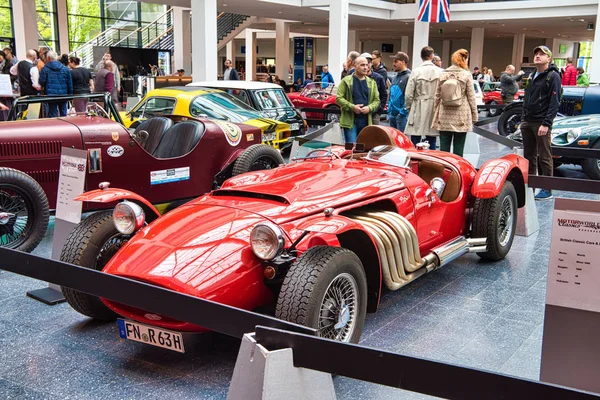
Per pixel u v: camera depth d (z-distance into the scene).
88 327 3.61
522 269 4.71
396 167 4.23
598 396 1.70
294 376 2.10
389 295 4.13
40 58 11.23
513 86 15.89
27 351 3.27
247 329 2.30
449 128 6.95
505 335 3.49
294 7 21.22
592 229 2.25
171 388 2.88
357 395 2.83
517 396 1.80
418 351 3.27
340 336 3.00
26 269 2.96
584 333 2.32
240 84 10.12
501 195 4.69
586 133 7.92
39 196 4.80
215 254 2.94
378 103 7.51
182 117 6.54
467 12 24.67
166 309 2.52
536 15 23.12
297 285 2.75
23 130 4.97
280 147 9.16
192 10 16.23
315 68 39.41
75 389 2.87
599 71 18.69
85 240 3.47
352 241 3.29
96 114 5.71
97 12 27.06
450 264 4.85
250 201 3.47
